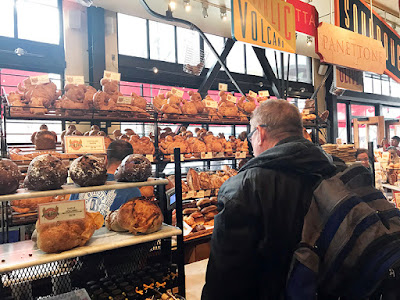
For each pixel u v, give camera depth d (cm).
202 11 411
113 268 146
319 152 104
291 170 100
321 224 94
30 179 120
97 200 190
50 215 118
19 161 212
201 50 429
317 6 440
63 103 233
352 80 314
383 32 324
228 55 536
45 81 233
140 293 131
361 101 746
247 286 100
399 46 346
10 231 203
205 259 255
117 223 140
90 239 132
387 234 89
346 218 89
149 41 454
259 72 580
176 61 480
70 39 387
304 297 89
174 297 137
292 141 109
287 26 228
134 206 138
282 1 225
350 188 100
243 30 201
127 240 130
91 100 247
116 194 188
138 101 272
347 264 88
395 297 83
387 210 98
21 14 355
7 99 219
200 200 308
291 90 604
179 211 150
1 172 112
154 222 137
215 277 102
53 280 132
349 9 286
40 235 116
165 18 346
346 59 273
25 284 125
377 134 577
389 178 352
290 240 95
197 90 494
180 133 360
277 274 96
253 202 100
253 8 206
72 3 383
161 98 304
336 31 265
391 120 637
